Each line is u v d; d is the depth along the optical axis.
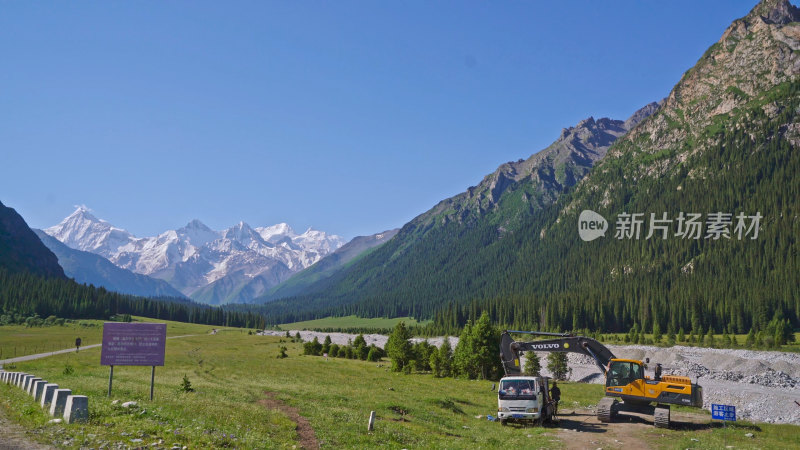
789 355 140.38
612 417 40.03
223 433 21.98
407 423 34.66
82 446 17.12
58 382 39.47
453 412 44.09
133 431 19.77
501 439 31.14
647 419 40.31
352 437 26.61
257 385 51.44
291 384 56.81
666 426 36.50
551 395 42.31
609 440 31.72
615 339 197.12
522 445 29.56
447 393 60.00
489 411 47.31
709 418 43.97
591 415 44.31
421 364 95.25
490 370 84.44
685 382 38.62
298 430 27.20
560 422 39.41
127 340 29.98
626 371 40.16
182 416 24.77
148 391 35.38
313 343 133.88
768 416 55.91
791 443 33.34
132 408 24.47
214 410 27.53
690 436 33.69
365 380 70.44
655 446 30.03
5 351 113.19
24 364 77.25
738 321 199.50
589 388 72.81
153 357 30.14
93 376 52.00
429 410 42.16
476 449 26.80
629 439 32.25
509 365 45.03
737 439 33.75
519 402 37.03
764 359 134.38
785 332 165.88
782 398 60.47
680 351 152.00
